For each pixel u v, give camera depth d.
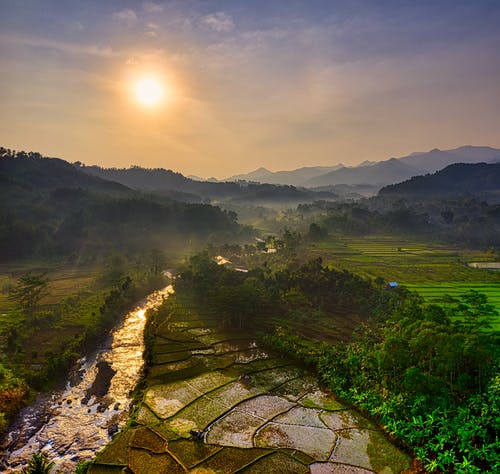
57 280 126.12
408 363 51.09
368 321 85.62
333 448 44.16
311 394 56.94
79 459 42.53
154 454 42.41
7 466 41.06
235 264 161.12
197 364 66.56
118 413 52.03
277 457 42.28
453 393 47.72
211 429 47.53
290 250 159.12
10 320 82.44
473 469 36.91
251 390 57.72
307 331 81.50
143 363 68.50
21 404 52.56
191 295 109.50
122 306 100.00
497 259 154.75
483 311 71.69
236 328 85.06
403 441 44.75
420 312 67.81
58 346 71.19
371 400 52.16
